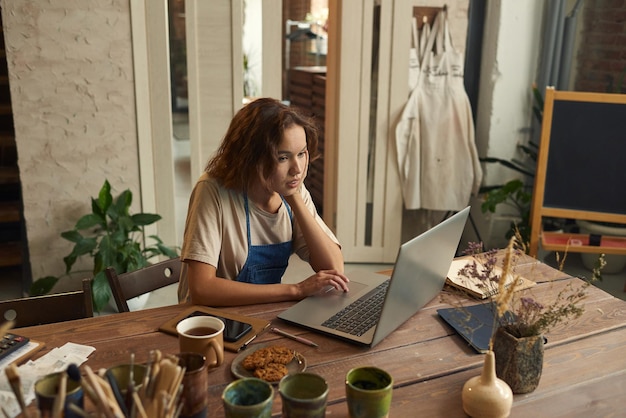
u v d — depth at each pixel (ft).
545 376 4.48
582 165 11.07
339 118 12.29
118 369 3.38
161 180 11.35
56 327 5.01
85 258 11.20
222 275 5.94
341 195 12.69
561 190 11.27
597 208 11.19
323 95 14.97
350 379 3.75
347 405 3.85
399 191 12.66
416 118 12.24
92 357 4.55
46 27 10.16
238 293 5.43
